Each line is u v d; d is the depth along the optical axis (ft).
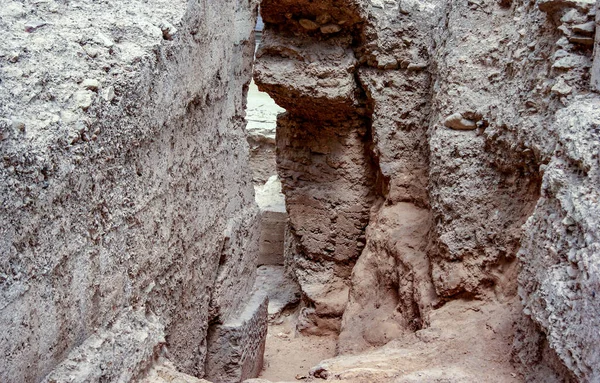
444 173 14.57
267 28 18.76
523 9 14.02
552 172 9.50
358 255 20.99
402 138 18.70
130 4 9.62
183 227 10.92
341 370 12.00
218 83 12.42
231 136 13.74
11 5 8.32
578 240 8.58
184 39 10.08
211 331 13.46
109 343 7.86
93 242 7.61
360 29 18.24
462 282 13.91
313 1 17.20
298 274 21.84
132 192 8.70
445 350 12.17
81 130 7.05
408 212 18.21
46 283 6.54
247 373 14.49
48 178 6.49
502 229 13.67
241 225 14.44
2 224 5.73
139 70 8.45
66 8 8.91
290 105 19.65
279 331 21.91
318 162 20.67
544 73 12.35
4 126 5.86
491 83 14.62
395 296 17.80
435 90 16.76
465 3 15.90
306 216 21.18
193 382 8.95
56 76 7.43
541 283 9.44
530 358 10.28
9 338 5.90
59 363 7.00
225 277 13.43
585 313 7.85
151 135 9.17
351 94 18.89
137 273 9.02
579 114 9.48
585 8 11.31
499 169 13.96
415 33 18.34
